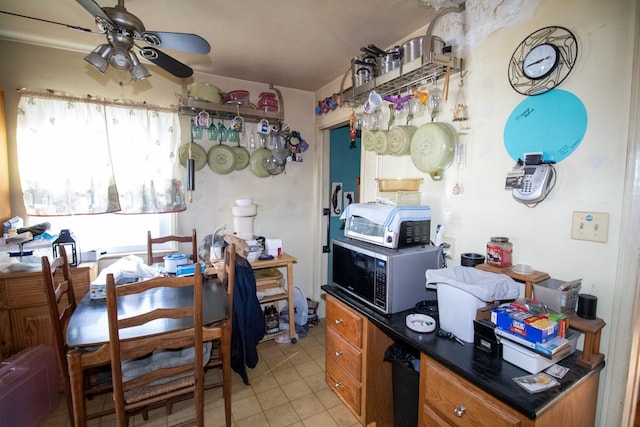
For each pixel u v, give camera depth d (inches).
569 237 51.0
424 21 76.0
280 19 75.7
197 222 113.8
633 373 46.3
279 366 96.4
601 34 46.4
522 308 47.2
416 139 74.6
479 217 65.1
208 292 76.7
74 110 92.1
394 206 69.4
